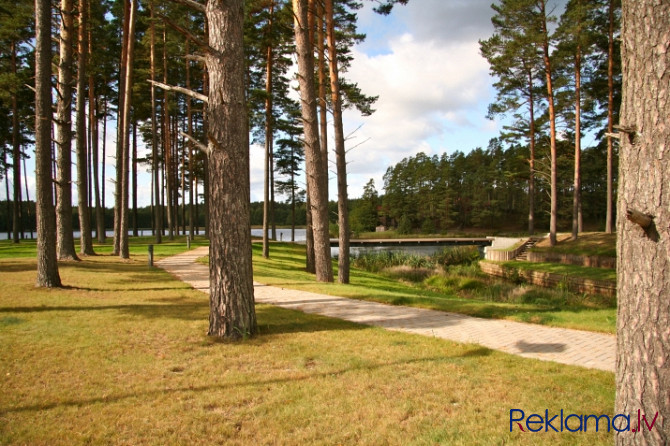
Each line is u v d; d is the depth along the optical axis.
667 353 2.66
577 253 29.05
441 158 97.31
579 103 29.81
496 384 4.95
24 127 36.88
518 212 86.62
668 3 2.71
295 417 4.07
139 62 27.77
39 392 4.52
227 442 3.62
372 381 4.99
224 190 6.80
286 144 35.81
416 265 28.17
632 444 2.79
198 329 7.22
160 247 27.69
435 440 3.65
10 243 31.55
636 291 2.81
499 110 34.50
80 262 16.73
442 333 7.59
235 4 6.88
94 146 31.84
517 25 28.92
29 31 23.97
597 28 28.44
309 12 17.58
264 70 26.86
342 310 9.73
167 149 33.72
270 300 11.02
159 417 4.02
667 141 2.70
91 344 6.20
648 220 2.71
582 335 7.51
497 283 22.11
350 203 109.19
